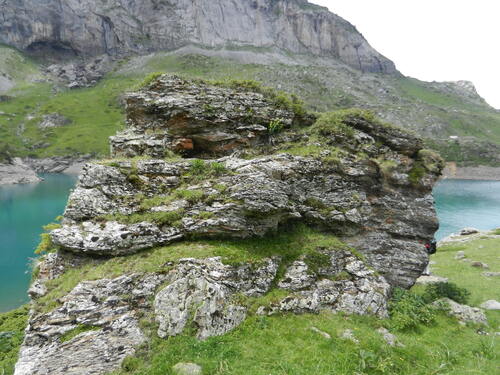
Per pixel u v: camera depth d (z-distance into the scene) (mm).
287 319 15016
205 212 16984
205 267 14891
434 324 18484
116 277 14312
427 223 23781
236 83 24531
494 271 33125
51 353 12047
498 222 88125
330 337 14234
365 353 13125
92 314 13109
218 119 21969
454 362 14445
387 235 23000
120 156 20859
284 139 23188
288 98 24938
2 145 169125
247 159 21281
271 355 12492
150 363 11883
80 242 15141
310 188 20828
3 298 38125
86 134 195250
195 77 24047
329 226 21109
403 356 13938
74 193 16719
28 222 74188
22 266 48656
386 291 19047
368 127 24625
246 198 16875
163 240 16172
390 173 23359
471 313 20469
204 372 11242
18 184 129000
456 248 45156
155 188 17969
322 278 17875
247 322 14195
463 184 167375
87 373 11562
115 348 12305
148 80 23266
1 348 19031
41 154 172250
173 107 21562
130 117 23188
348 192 22016
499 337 17906
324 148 22422
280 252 17859
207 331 12984
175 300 13508
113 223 15984
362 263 19375
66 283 14219
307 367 12039
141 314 13508
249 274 15789
